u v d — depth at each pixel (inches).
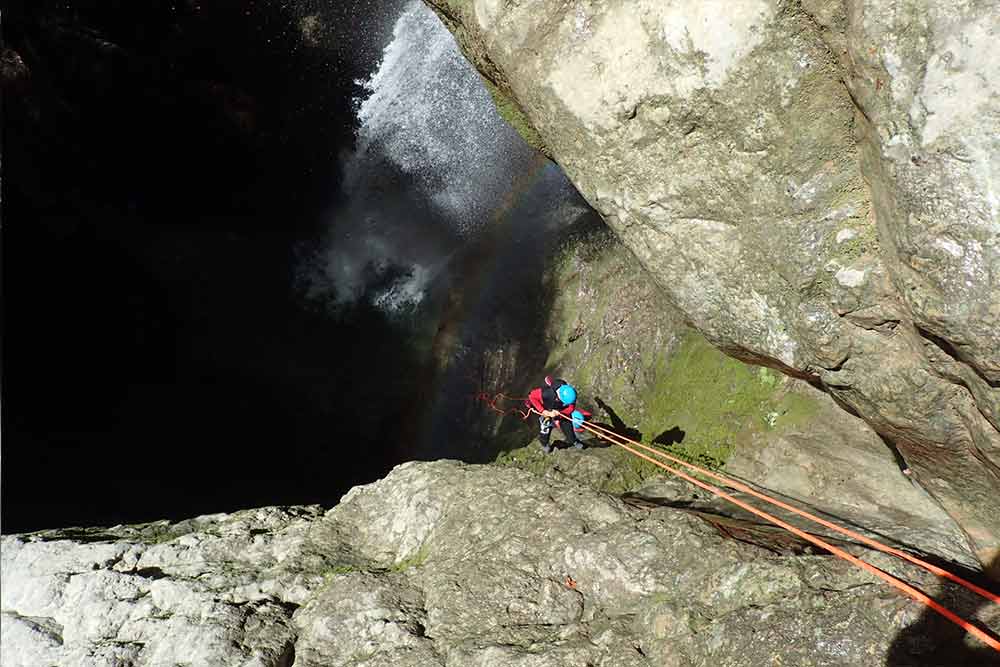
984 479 128.9
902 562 119.0
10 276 465.7
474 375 519.2
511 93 170.7
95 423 501.0
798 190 121.0
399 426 585.0
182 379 556.4
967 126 90.2
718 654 114.3
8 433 454.3
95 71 485.7
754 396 229.6
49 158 478.3
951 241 95.5
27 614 166.6
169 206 572.4
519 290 507.2
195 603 157.8
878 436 191.3
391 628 139.9
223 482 541.0
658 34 123.1
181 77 544.7
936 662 99.8
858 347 125.1
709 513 178.4
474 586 145.7
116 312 527.5
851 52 101.4
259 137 601.6
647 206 141.3
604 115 135.8
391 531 181.5
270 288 624.7
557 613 138.6
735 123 122.5
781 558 126.8
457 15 161.8
